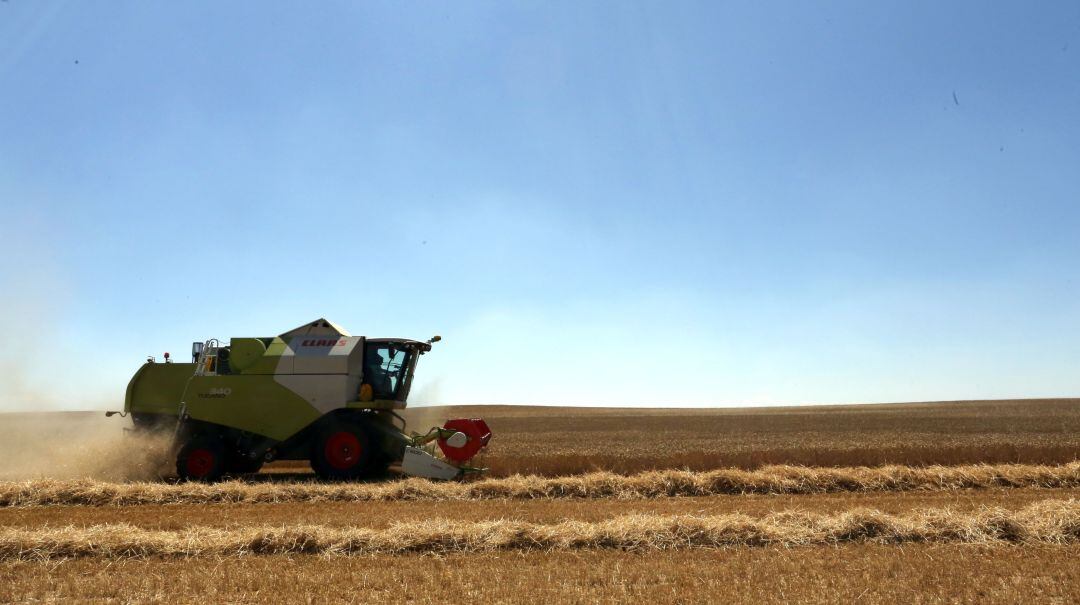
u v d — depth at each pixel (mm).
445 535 10477
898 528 10625
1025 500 14070
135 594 8094
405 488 15750
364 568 9227
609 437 33562
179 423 19516
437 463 17984
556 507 13820
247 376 19359
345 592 8133
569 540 10391
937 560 9188
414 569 9102
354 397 19359
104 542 10250
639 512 12836
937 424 40125
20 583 8555
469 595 7941
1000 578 8281
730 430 37812
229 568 9250
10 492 15117
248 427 19156
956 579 8273
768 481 16406
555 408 90500
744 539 10484
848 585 8109
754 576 8531
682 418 52156
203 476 18719
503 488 15836
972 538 10414
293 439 19406
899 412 57812
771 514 11594
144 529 11625
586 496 15758
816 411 67688
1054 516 10836
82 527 11758
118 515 13133
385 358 19984
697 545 10375
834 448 25125
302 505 14617
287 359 19359
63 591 8250
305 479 19594
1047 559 9188
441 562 9555
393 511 13414
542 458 21141
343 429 19000
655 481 16266
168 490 15562
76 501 15195
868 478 16734
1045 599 7555
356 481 18562
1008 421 42094
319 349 19453
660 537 10422
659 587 8164
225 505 14742
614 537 10438
